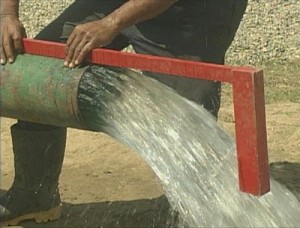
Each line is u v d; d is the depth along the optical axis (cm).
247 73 438
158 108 514
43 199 647
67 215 673
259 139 443
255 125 440
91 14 598
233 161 506
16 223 648
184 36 598
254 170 446
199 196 501
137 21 525
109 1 596
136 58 487
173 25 597
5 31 544
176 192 503
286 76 1307
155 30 600
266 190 451
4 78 538
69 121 529
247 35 1592
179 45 598
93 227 652
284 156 799
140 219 662
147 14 525
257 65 1466
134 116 515
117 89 523
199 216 501
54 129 625
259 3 1702
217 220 500
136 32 605
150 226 648
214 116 581
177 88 575
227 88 1102
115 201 703
